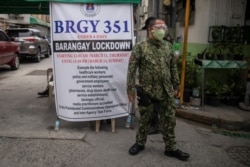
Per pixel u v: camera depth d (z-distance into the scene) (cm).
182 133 514
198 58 631
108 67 491
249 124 543
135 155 418
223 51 631
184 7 776
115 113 506
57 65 484
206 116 561
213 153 434
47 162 396
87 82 489
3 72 1215
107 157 412
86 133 498
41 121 559
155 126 491
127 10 485
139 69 397
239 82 661
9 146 442
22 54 1512
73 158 408
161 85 389
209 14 662
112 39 486
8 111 624
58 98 495
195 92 625
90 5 473
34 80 1013
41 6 729
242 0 666
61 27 474
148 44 385
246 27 634
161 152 429
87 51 482
